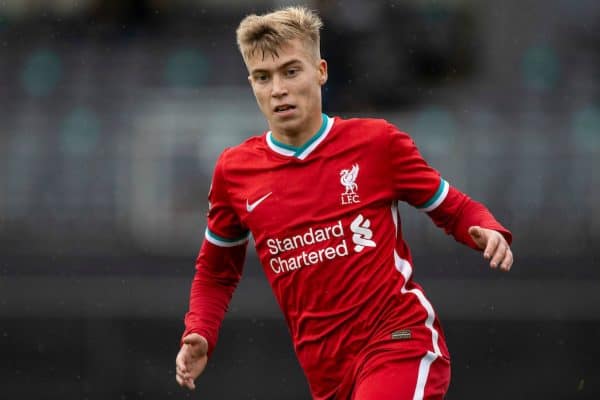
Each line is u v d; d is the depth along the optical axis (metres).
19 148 43.22
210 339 14.70
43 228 40.38
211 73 50.25
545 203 38.72
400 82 44.81
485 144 39.97
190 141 41.81
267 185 14.01
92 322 31.22
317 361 13.73
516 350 30.38
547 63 49.03
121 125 44.50
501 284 30.94
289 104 13.77
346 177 13.77
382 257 13.59
